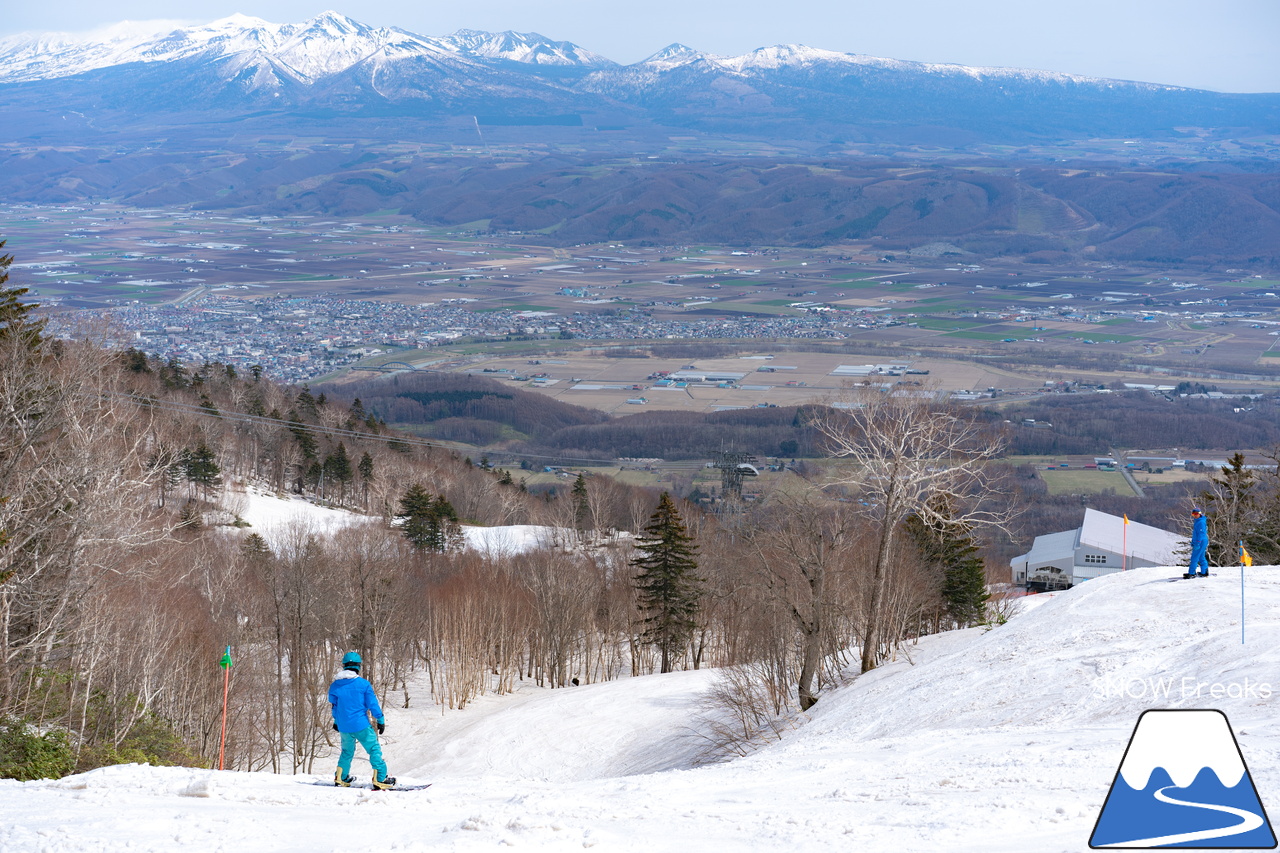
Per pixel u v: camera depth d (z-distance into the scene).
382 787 17.08
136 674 40.25
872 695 35.00
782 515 48.72
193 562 62.53
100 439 38.69
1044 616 33.88
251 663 56.31
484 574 80.38
